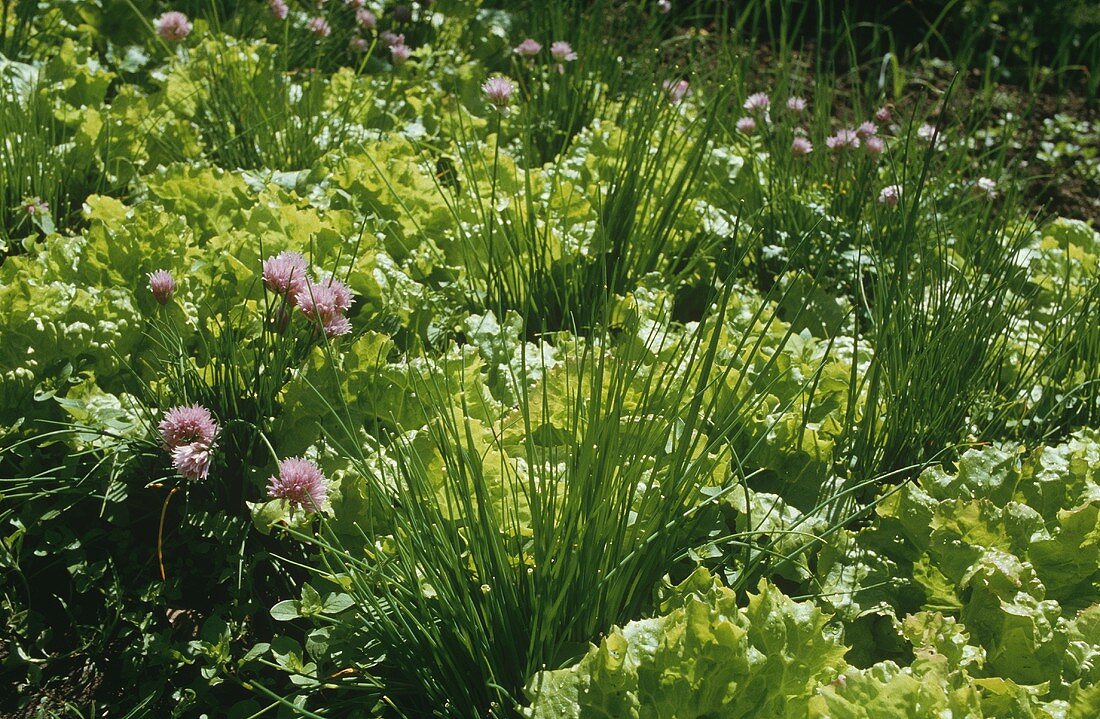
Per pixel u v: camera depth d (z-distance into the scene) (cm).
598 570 228
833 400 304
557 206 384
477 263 350
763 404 295
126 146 394
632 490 227
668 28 587
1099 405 342
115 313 294
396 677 235
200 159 406
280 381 279
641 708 207
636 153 374
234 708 235
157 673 249
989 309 329
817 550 262
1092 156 560
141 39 480
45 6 466
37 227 360
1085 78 644
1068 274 376
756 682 211
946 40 655
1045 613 238
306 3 530
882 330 310
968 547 254
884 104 527
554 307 359
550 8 509
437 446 235
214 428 240
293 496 232
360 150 391
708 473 257
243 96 428
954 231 416
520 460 274
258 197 361
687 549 244
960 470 276
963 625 237
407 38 524
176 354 284
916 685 203
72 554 265
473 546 225
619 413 227
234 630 252
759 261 393
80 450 269
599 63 503
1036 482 275
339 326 265
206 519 264
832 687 205
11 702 245
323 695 239
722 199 421
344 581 238
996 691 214
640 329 322
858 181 414
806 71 607
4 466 275
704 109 453
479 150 401
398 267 357
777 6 653
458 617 221
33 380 278
